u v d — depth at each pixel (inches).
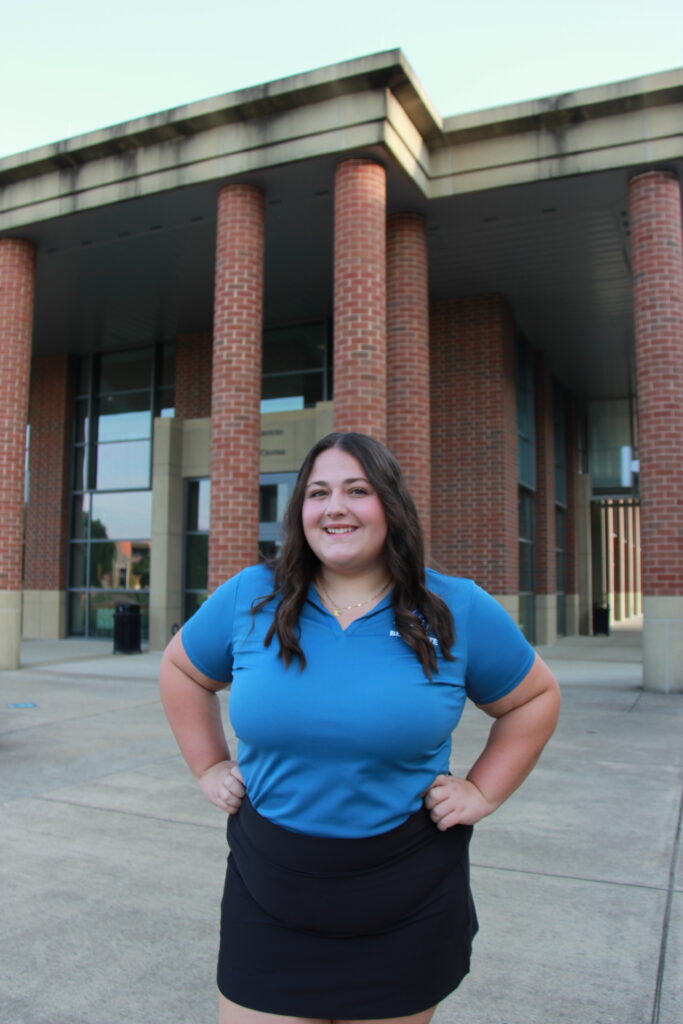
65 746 271.4
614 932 133.6
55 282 591.8
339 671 60.5
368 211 402.3
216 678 70.6
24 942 129.2
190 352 698.8
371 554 64.2
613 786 222.8
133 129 447.2
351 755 59.1
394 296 460.1
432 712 60.6
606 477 941.8
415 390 452.1
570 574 862.5
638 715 333.4
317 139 407.2
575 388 881.5
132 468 721.6
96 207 470.3
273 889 60.6
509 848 173.6
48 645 660.7
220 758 71.2
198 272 573.3
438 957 61.2
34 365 765.3
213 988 115.4
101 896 146.9
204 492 640.4
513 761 66.7
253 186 439.2
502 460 576.4
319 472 65.7
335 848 59.6
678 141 402.9
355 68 392.5
